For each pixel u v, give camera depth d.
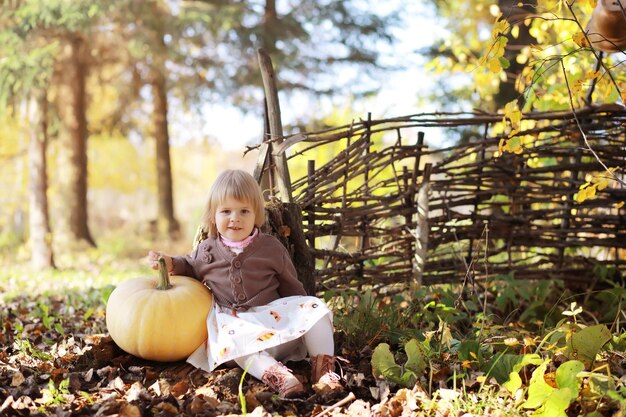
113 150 20.22
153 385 2.77
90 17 11.63
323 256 4.00
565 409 2.46
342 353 3.20
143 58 13.74
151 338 2.91
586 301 4.35
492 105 7.41
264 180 3.88
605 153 4.43
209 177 34.38
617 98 4.25
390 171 7.01
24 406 2.51
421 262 4.26
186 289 3.01
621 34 3.68
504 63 3.31
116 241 14.70
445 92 10.68
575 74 4.77
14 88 10.71
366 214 4.14
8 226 18.50
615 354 2.89
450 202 4.45
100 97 16.78
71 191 13.52
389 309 3.68
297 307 2.97
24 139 15.84
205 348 3.02
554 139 4.56
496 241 4.93
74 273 9.61
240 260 3.07
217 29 13.29
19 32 11.06
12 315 4.68
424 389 2.72
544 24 5.30
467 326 3.82
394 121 4.18
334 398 2.68
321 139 3.91
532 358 2.62
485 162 4.43
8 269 10.98
